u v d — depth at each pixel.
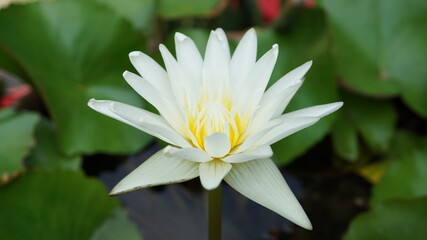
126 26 0.77
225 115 0.59
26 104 0.78
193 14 0.82
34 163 0.72
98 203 0.68
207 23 0.95
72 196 0.67
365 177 0.75
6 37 0.73
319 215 0.72
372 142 0.75
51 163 0.72
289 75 0.60
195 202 0.73
